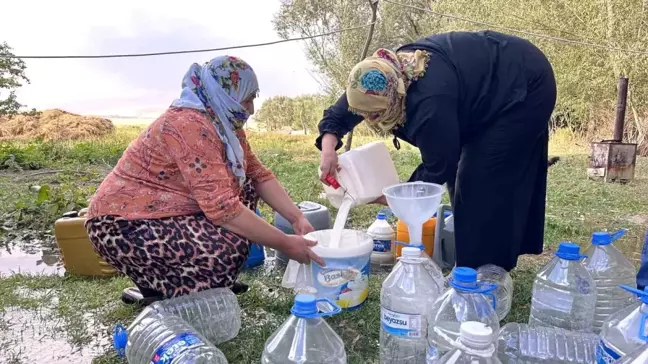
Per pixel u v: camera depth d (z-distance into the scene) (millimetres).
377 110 1999
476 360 1118
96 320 2258
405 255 1683
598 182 6094
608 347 1329
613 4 8297
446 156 2006
